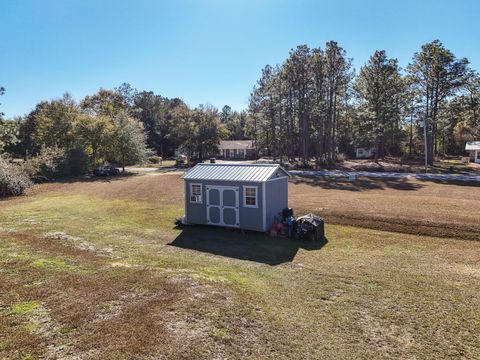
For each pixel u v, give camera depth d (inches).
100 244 476.4
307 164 1733.5
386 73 1708.9
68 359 193.0
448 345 224.2
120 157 1669.5
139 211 743.7
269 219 577.0
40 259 379.2
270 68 1887.3
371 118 1739.7
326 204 727.1
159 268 364.8
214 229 598.5
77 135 1637.6
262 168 604.1
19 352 198.1
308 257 434.6
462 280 343.3
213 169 632.4
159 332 225.0
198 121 2123.5
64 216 676.7
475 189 1000.9
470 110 1739.7
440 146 2460.6
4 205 800.3
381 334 237.5
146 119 2933.1
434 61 1560.0
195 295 286.5
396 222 577.6
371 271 373.4
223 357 202.5
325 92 1817.2
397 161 1932.8
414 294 307.4
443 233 523.8
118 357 196.4
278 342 222.1
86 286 299.0
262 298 289.6
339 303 287.9
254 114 2203.5
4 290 287.1
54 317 241.1
